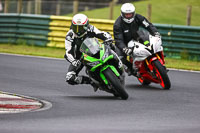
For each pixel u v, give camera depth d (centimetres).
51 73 4162
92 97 3008
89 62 2783
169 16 10125
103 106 2644
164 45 5712
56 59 5241
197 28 5553
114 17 9794
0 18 6762
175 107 2661
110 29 6056
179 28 5638
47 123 2127
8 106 2550
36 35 6594
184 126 2112
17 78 3831
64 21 6369
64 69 4447
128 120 2233
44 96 3016
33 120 2195
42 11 9581
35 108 2586
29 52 5822
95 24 6150
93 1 10881
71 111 2473
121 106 2650
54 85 3522
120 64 2867
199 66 5034
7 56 5372
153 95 3112
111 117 2308
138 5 10862
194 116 2388
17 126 2050
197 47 5566
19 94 3078
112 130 1989
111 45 2966
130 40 3447
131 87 3516
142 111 2500
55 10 9631
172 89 3406
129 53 3309
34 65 4666
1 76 3916
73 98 2952
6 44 6738
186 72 4422
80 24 2772
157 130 2011
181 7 11156
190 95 3148
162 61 3419
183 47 5638
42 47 6531
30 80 3741
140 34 3391
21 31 6688
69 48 2875
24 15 6656
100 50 2795
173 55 5697
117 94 2888
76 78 2983
